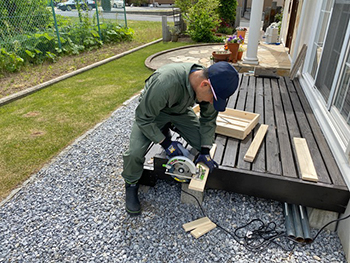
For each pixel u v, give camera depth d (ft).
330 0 10.69
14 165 8.90
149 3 86.99
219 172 6.90
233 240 6.31
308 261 5.81
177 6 34.71
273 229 6.53
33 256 5.95
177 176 6.48
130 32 30.55
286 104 11.06
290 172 6.69
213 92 4.95
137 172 6.82
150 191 7.86
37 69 19.70
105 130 11.14
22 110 13.14
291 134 8.63
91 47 25.76
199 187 6.05
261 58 19.63
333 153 7.34
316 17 12.19
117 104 13.71
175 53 25.26
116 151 9.72
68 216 7.00
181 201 7.43
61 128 11.32
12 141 10.34
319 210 6.59
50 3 22.82
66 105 13.65
